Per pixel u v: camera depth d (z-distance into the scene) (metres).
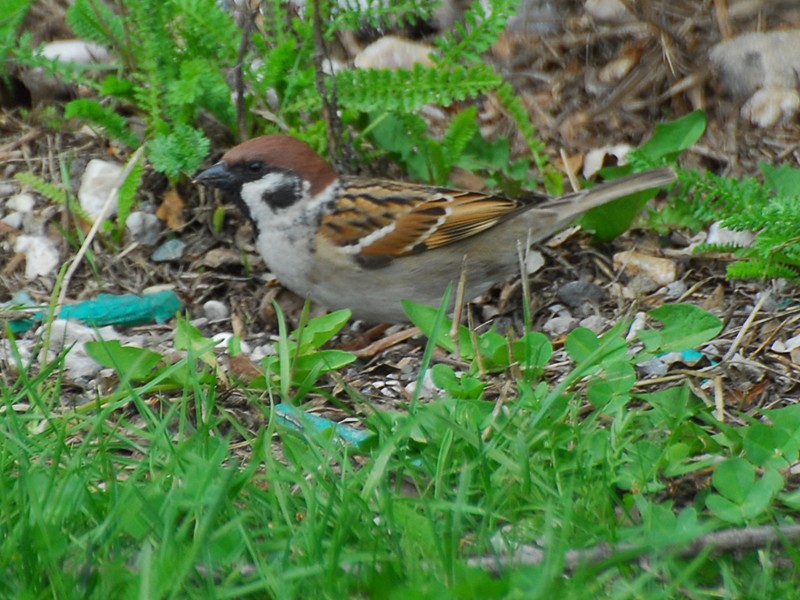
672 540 5.81
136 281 10.72
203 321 10.36
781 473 7.02
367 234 9.78
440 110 12.90
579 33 13.43
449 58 10.91
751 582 5.94
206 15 10.92
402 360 9.59
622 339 7.93
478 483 6.78
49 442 7.18
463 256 10.04
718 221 10.59
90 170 11.32
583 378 8.20
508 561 5.82
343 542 5.88
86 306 10.08
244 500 6.59
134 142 11.18
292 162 9.77
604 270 10.72
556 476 6.75
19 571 5.79
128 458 7.10
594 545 6.11
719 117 12.46
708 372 8.77
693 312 7.95
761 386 8.62
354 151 11.30
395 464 6.86
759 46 12.56
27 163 11.67
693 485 7.11
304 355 8.37
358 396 7.75
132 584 5.48
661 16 13.32
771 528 5.99
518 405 7.14
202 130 10.83
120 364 8.20
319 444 6.92
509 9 10.73
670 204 11.11
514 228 10.12
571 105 12.80
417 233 9.82
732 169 11.78
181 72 10.66
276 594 5.58
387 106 10.79
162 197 11.33
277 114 11.23
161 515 6.13
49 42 13.13
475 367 8.45
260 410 7.65
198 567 5.85
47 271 10.73
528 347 7.84
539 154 11.48
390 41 13.27
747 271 9.52
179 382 8.39
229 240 11.07
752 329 9.50
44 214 11.13
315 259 9.89
